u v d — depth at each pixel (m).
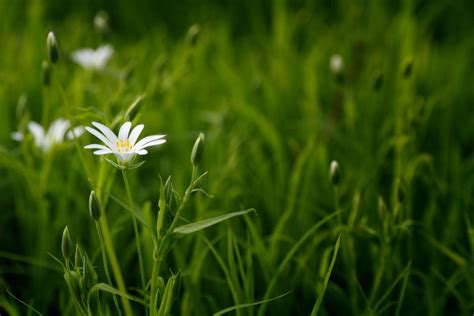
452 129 0.60
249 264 0.44
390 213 0.47
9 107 0.58
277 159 0.54
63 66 0.61
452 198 0.52
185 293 0.45
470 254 0.49
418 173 0.53
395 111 0.58
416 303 0.47
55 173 0.50
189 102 0.63
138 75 0.62
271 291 0.46
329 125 0.56
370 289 0.48
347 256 0.46
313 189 0.52
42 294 0.48
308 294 0.47
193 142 0.56
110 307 0.47
